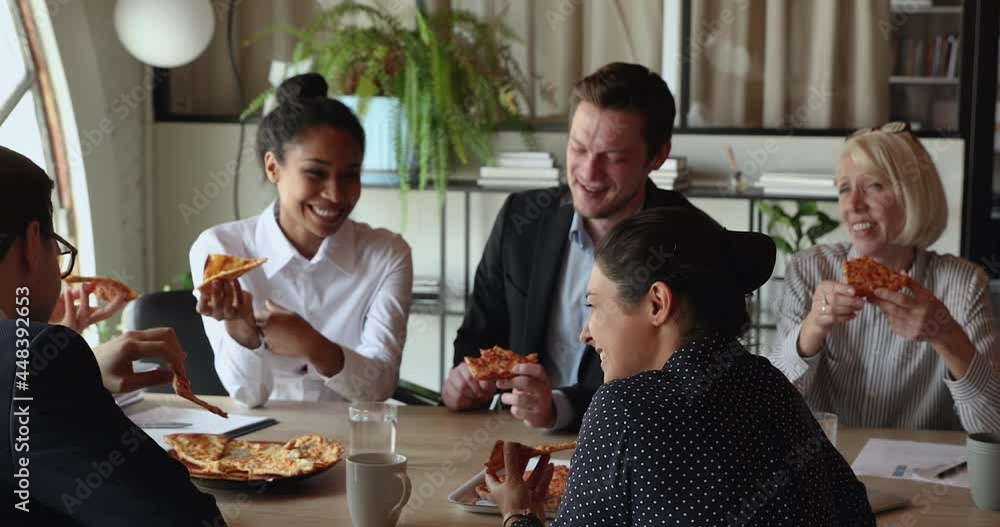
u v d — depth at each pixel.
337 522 1.54
